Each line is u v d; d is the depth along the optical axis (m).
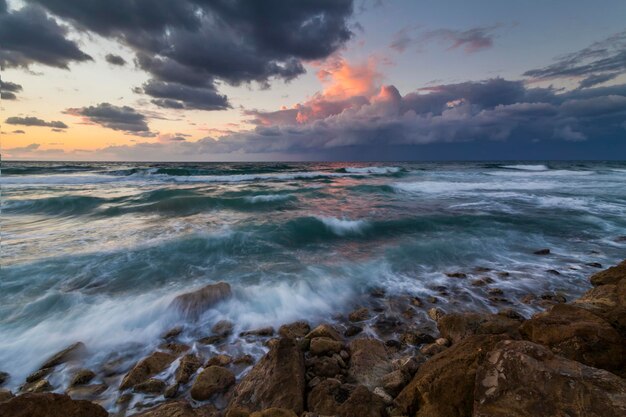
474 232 11.25
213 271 7.92
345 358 4.41
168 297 6.37
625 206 15.48
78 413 3.01
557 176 34.03
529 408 2.43
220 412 3.53
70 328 5.37
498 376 2.72
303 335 5.21
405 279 7.51
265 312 6.02
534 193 20.33
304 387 3.72
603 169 47.62
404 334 5.15
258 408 3.41
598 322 3.64
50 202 15.77
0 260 8.14
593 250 9.36
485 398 2.63
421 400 3.15
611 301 4.66
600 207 15.31
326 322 5.72
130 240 9.95
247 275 7.68
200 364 4.50
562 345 3.42
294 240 10.60
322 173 39.84
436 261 8.70
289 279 7.45
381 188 22.20
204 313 5.92
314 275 7.70
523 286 6.95
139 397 3.88
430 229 11.80
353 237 11.01
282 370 3.78
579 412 2.30
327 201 17.86
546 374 2.57
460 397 2.97
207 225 11.98
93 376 4.26
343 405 3.24
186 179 31.61
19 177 30.00
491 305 6.14
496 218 13.22
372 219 13.10
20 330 5.29
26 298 6.33
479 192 21.16
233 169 46.31
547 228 11.68
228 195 18.91
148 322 5.61
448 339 4.83
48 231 10.99
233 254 9.18
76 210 14.93
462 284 7.16
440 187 23.73
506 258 8.84
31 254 8.62
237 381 4.12
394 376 3.80
